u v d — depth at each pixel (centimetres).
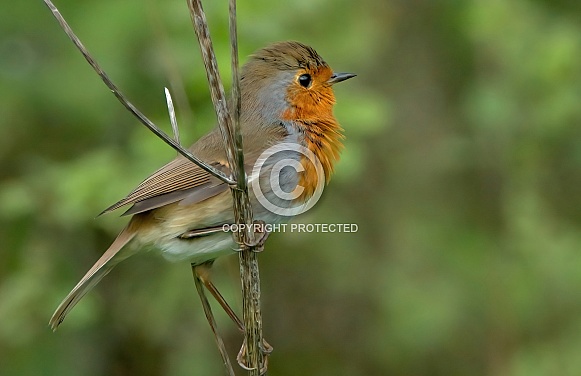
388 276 1315
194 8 667
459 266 1316
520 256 1295
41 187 1171
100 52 1192
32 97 1233
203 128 1089
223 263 1138
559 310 1289
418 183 1383
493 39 1284
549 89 1264
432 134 1405
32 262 1184
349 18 1241
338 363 1344
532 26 1289
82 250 1240
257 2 1116
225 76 1070
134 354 1275
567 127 1281
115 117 1238
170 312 1188
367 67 1377
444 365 1315
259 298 712
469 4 1323
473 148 1344
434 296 1291
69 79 1218
